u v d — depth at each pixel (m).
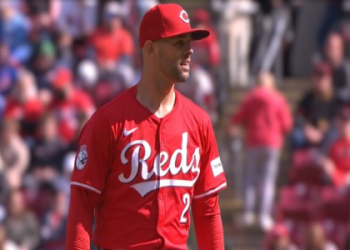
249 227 39.00
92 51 45.28
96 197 14.85
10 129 38.38
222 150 42.91
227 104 47.88
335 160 36.75
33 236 36.16
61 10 49.28
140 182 14.73
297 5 50.09
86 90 42.12
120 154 14.71
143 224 14.71
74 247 14.66
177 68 14.82
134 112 14.86
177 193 14.88
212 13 49.22
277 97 38.69
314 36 51.44
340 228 35.34
